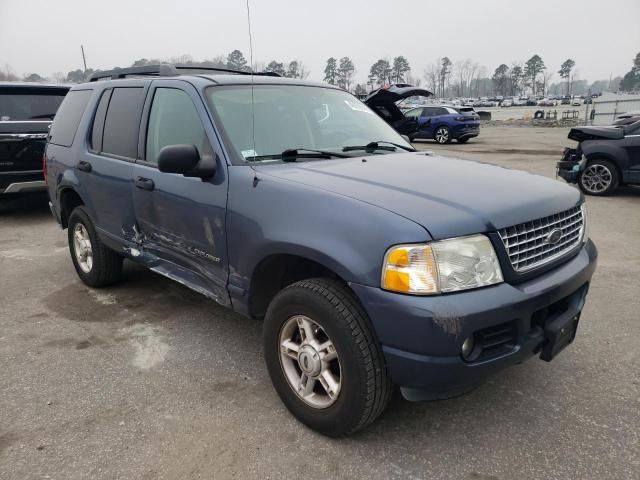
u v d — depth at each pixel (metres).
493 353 2.36
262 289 2.98
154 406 2.99
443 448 2.62
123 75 4.55
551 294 2.48
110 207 4.14
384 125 4.18
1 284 5.01
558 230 2.69
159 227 3.62
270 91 3.64
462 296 2.24
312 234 2.51
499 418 2.86
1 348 3.70
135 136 3.88
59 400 3.05
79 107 4.76
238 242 2.93
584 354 3.54
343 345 2.42
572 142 20.47
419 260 2.21
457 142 21.80
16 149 7.29
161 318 4.20
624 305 4.35
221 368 3.41
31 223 7.64
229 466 2.50
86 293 4.75
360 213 2.39
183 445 2.65
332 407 2.59
